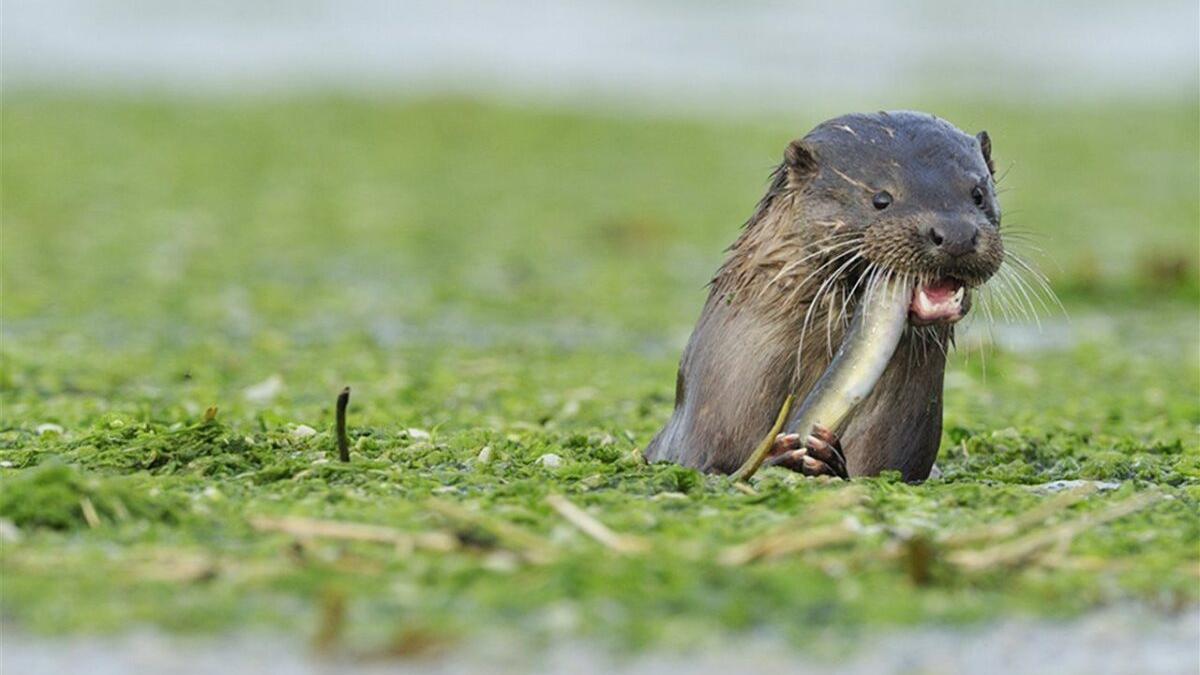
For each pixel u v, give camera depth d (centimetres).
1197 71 9481
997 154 7388
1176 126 8188
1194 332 4412
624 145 7681
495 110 8256
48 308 4291
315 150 7350
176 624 1627
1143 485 2305
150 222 5762
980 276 2197
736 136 7919
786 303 2278
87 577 1728
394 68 9225
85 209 5959
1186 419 3086
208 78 8900
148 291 4588
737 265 2327
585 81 9075
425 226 5919
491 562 1762
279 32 9969
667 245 5728
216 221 5838
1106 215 6228
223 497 2025
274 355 3731
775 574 1725
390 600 1670
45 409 2886
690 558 1764
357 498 2031
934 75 9294
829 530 1808
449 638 1583
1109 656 1628
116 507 1911
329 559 1766
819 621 1661
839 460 2180
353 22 10181
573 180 6962
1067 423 3002
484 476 2192
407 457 2338
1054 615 1709
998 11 10581
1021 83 9106
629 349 4019
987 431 2833
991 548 1834
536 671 1546
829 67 9425
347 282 4878
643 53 9712
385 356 3753
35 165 6750
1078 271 5003
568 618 1638
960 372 3722
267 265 5106
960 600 1719
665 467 2208
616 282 5019
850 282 2273
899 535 1880
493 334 4169
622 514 1947
